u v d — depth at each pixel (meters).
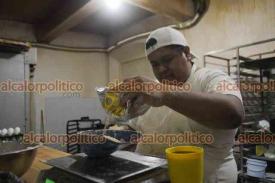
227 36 2.87
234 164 0.89
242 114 0.65
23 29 3.91
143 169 0.65
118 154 0.83
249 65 2.32
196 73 0.90
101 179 0.58
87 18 3.72
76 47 4.36
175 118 0.91
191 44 3.25
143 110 0.68
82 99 4.27
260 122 2.13
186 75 0.90
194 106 0.61
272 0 2.50
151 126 1.00
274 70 2.43
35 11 3.40
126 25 4.08
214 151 0.84
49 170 0.70
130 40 3.98
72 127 4.00
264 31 2.56
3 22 3.74
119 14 3.60
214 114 0.61
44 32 3.76
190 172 0.54
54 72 4.18
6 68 2.91
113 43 4.49
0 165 0.70
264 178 1.97
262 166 1.97
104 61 4.61
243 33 2.73
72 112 4.15
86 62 4.46
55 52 4.20
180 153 0.57
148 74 3.96
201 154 0.56
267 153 2.08
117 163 0.71
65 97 4.17
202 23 3.11
